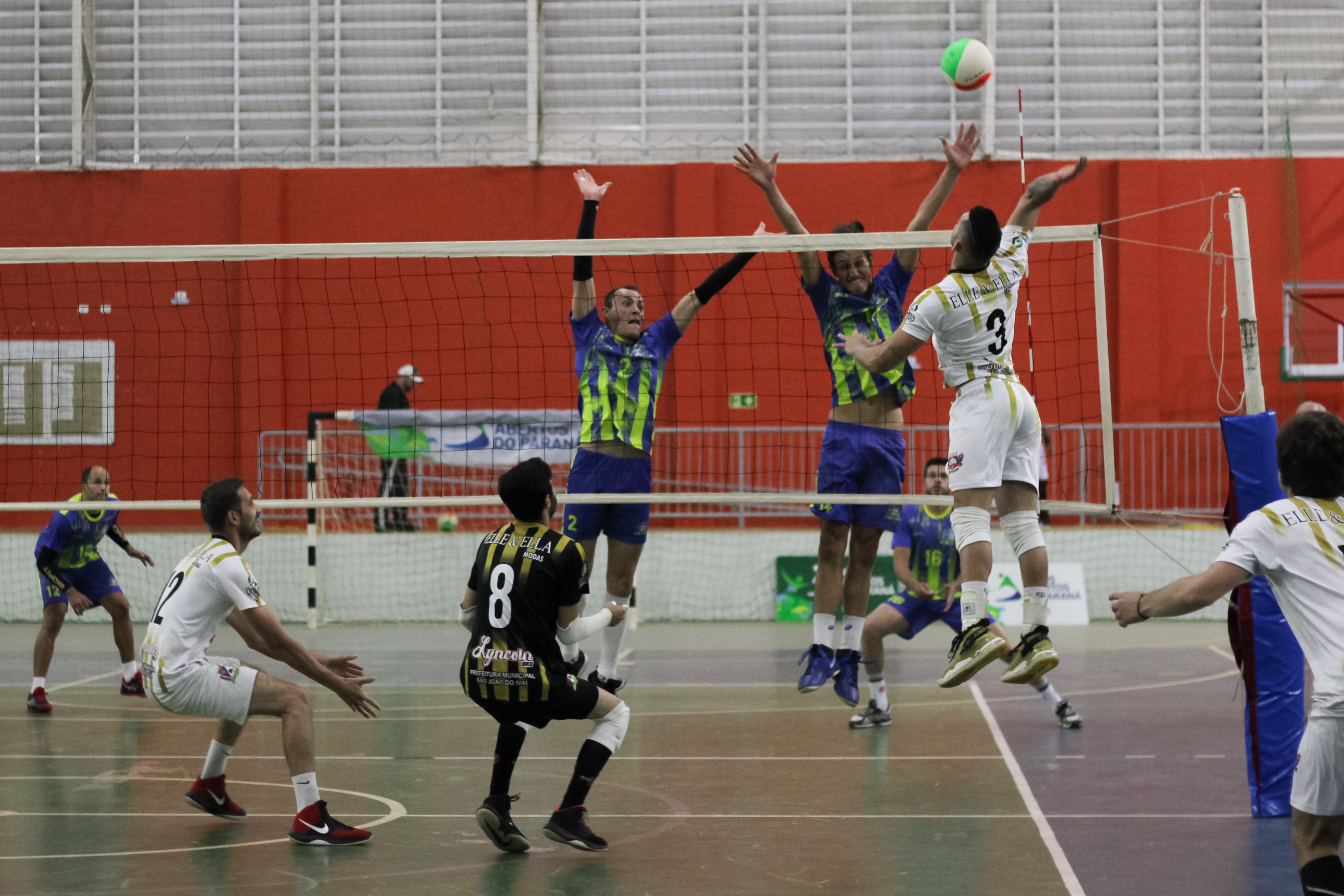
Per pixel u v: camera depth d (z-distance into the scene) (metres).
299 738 5.16
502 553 4.94
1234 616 5.61
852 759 6.79
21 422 16.12
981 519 5.29
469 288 16.27
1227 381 15.77
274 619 5.20
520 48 16.80
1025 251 5.50
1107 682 9.69
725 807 5.70
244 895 4.38
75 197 16.64
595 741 4.95
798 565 14.57
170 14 17.00
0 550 14.88
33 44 16.91
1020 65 16.52
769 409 15.62
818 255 7.04
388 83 16.94
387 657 11.67
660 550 14.62
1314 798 3.71
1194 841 5.02
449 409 16.20
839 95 16.75
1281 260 15.85
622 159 16.77
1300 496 3.96
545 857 4.88
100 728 8.00
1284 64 16.44
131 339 16.30
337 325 16.36
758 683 9.89
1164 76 16.47
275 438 15.98
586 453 7.24
